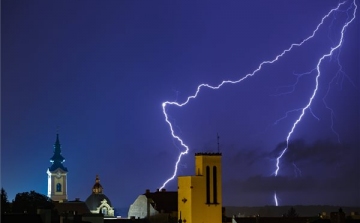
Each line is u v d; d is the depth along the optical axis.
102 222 146.50
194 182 140.50
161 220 165.38
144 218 163.50
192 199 140.00
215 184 142.62
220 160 143.50
